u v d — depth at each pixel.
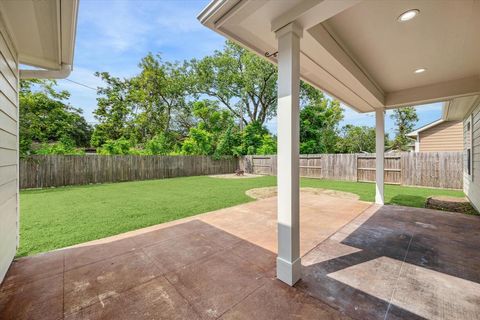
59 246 2.82
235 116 18.98
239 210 4.54
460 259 2.40
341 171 9.95
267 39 2.29
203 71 17.56
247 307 1.67
